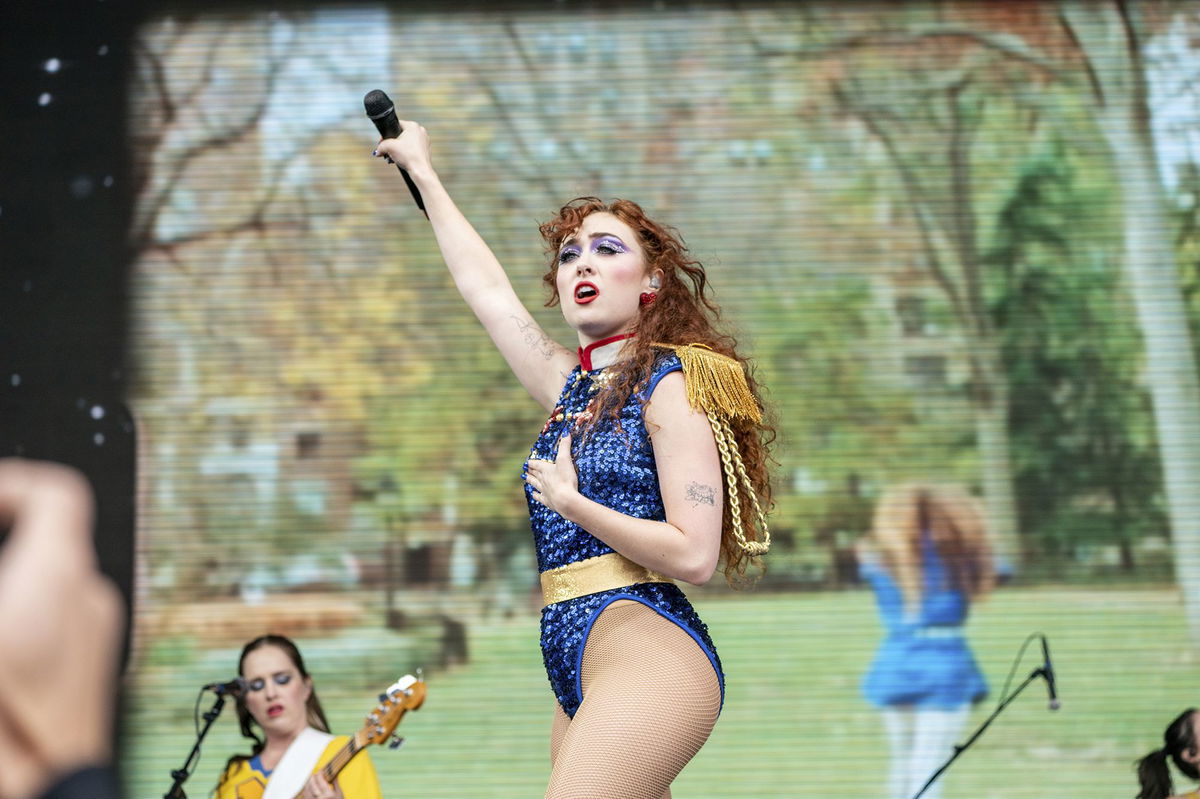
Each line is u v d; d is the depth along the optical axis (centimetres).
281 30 1363
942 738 1223
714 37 1359
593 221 377
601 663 328
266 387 1297
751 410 359
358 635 1249
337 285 1318
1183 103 1346
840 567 1262
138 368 1295
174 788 773
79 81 1343
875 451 1284
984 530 1268
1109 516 1270
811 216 1326
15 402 1280
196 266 1316
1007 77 1352
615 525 322
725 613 1254
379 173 1338
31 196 1318
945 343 1303
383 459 1284
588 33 1361
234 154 1339
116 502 1267
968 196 1330
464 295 404
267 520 1271
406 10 1366
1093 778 1210
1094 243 1322
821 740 1224
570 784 305
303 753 744
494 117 1345
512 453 1289
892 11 1366
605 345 371
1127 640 1242
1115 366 1298
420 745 1221
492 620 1252
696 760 1221
